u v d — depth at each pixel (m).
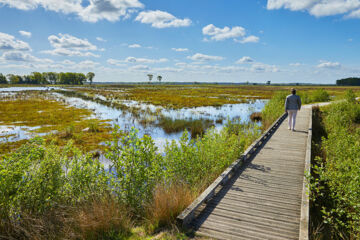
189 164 6.10
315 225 4.68
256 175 5.95
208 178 6.00
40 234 3.74
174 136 14.53
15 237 3.77
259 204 4.43
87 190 4.77
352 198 4.22
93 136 13.83
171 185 4.95
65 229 3.75
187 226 3.68
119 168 5.08
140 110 26.89
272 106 17.81
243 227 3.65
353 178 4.43
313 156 8.93
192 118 21.47
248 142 9.64
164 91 71.38
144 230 3.78
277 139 9.94
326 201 5.61
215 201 4.57
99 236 3.64
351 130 12.55
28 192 4.37
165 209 3.95
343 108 16.38
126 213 4.30
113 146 5.23
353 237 4.06
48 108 27.20
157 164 5.48
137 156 5.16
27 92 60.44
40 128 15.94
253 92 68.44
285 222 3.80
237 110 27.86
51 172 4.63
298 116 16.17
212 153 6.82
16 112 23.44
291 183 5.43
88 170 5.04
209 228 3.62
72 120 19.44
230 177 5.84
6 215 3.94
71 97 46.31
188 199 4.36
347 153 6.57
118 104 32.81
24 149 4.72
